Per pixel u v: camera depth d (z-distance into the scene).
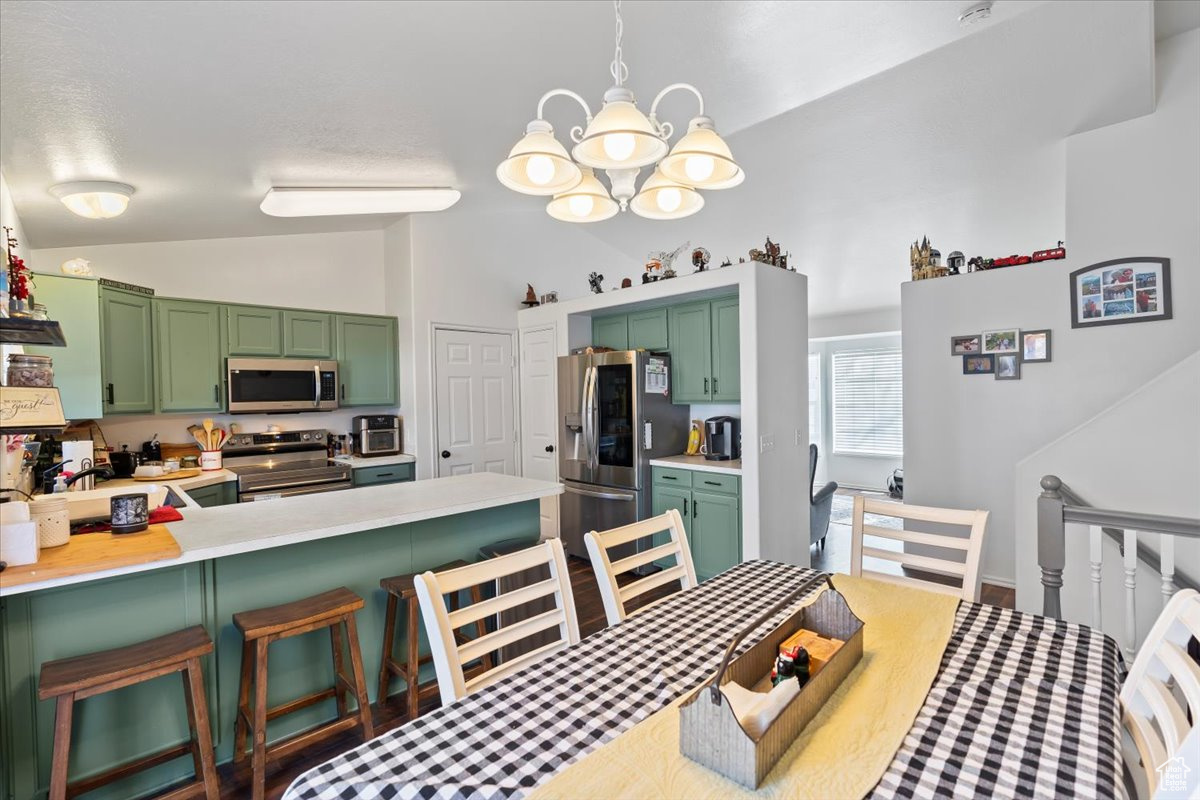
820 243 5.17
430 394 4.57
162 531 1.88
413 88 2.14
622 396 4.08
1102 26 2.27
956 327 3.85
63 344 1.69
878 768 0.84
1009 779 0.81
